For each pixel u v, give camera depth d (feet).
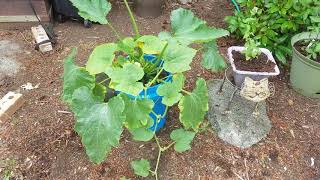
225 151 6.38
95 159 4.85
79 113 4.81
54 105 7.04
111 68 5.19
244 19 7.97
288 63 8.27
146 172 5.67
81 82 5.56
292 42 7.45
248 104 7.07
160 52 5.67
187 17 5.67
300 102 7.45
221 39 8.79
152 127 6.24
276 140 6.63
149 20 9.36
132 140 6.46
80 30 8.91
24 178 5.85
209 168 6.12
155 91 5.71
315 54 7.11
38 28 8.54
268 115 7.09
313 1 7.29
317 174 6.19
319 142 6.68
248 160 6.28
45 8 8.48
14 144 6.31
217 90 7.35
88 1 5.65
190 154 6.29
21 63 7.90
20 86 7.40
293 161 6.33
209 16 9.55
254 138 6.54
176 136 5.93
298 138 6.71
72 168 6.01
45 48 8.14
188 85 7.58
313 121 7.06
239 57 7.00
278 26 7.71
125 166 6.07
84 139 4.79
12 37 8.56
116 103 4.79
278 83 7.85
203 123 6.79
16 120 6.71
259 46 7.72
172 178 5.95
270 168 6.20
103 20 5.63
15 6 8.39
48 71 7.76
